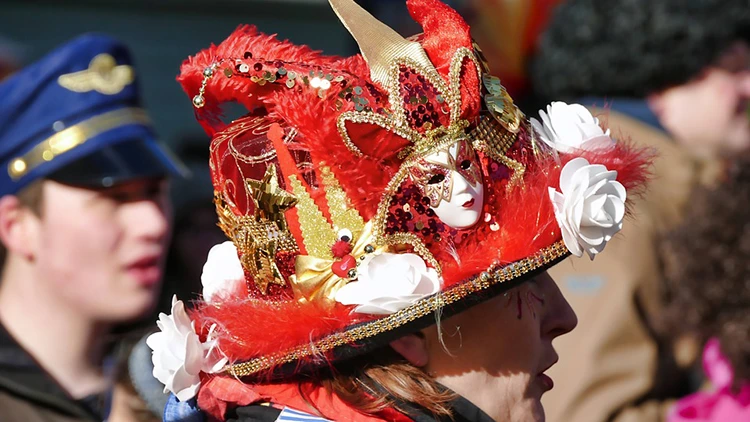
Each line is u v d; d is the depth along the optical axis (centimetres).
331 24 1905
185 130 1808
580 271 920
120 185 930
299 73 534
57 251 919
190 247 1184
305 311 529
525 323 558
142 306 936
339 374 538
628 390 884
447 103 526
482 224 531
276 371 544
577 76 1110
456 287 515
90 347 930
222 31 1880
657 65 1059
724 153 977
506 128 542
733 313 879
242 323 546
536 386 569
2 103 959
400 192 524
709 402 892
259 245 548
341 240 524
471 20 1669
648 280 915
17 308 923
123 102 993
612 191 531
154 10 1841
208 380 564
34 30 1773
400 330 516
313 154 528
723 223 890
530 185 534
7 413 873
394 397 530
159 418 790
